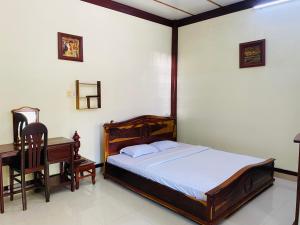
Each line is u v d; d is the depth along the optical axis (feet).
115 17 13.23
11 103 9.88
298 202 6.85
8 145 9.57
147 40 15.02
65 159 10.06
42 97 10.73
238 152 13.84
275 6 11.94
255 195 9.70
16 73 9.93
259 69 12.68
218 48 14.37
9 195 9.37
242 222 7.92
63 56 11.24
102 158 13.20
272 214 8.42
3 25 9.50
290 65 11.59
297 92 11.45
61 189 10.73
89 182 11.61
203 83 15.29
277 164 12.32
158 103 16.12
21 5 9.91
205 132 15.40
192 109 16.05
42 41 10.58
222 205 7.74
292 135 11.72
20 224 7.84
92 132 12.67
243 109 13.47
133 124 13.38
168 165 10.19
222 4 13.47
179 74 16.65
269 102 12.42
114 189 10.78
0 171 8.48
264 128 12.69
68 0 11.30
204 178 8.59
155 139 14.71
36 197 9.86
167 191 8.77
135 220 8.14
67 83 11.52
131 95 14.38
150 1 13.01
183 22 16.07
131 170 10.37
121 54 13.67
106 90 13.10
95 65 12.52
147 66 15.17
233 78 13.79
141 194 9.91
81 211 8.73
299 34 11.24
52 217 8.29
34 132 8.83
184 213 8.11
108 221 8.07
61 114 11.41
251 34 12.89
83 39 11.96
